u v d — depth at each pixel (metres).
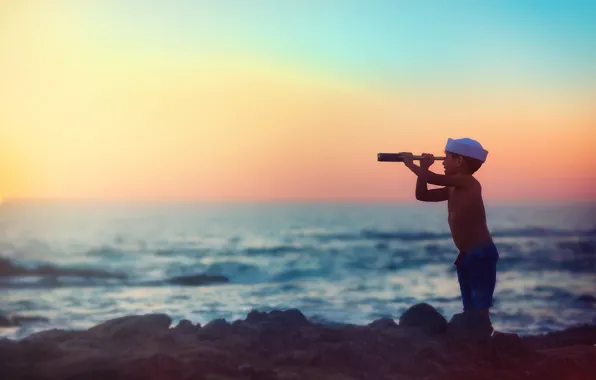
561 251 33.19
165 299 16.27
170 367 3.72
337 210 103.69
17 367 3.76
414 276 23.23
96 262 29.58
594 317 11.95
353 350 4.43
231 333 4.99
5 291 18.59
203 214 88.62
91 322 12.11
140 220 72.31
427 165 5.64
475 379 4.11
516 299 15.59
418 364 4.38
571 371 4.27
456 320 5.22
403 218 77.94
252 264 28.77
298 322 5.54
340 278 22.31
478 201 5.43
